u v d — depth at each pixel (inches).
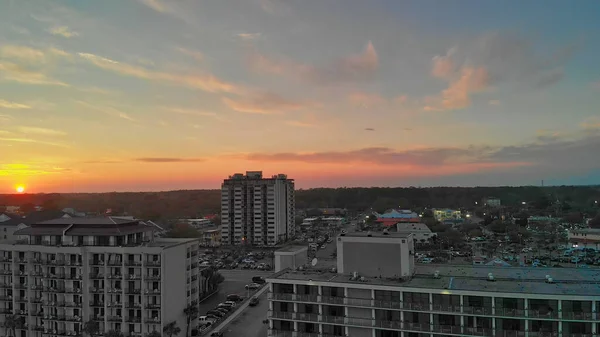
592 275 3312.0
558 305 2706.7
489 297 2839.6
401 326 2987.2
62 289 4175.7
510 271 3508.9
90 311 4170.8
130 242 4458.7
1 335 4313.5
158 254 4109.3
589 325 2657.5
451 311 2888.8
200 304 5925.2
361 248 3432.6
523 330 2760.8
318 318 3208.7
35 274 4276.6
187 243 4596.5
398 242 3321.9
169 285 4205.2
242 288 6860.2
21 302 4296.3
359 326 3088.1
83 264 4178.2
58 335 4146.2
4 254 4414.4
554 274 3361.2
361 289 3139.8
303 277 3398.1
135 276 4133.9
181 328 4375.0
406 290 2994.6
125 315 4094.5
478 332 2812.5
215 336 4402.1
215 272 6934.1
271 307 3376.0
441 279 3238.2
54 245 4313.5
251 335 4522.6
